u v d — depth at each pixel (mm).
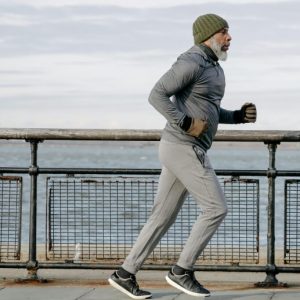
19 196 6742
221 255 6590
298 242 6543
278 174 6527
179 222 6582
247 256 6559
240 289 6438
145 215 6566
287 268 6539
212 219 5750
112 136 6504
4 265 6730
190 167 5770
